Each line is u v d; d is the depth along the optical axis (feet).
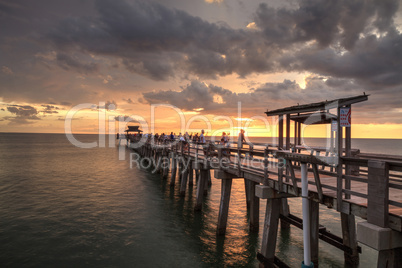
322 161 17.08
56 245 33.91
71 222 42.29
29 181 77.00
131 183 74.49
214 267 28.71
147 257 30.89
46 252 31.99
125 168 104.68
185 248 33.19
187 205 52.42
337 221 41.29
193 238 36.19
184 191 59.88
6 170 98.94
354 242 27.71
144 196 59.62
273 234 25.46
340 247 28.66
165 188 68.23
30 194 60.95
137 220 43.42
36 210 48.49
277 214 25.66
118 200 56.03
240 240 35.45
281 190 23.90
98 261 29.91
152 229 39.47
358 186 23.00
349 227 27.73
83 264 29.22
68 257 30.78
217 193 63.00
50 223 41.78
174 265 29.09
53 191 64.13
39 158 147.54
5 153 183.11
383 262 14.66
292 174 21.89
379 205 14.49
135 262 29.71
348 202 17.35
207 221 43.04
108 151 209.97
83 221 42.80
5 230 38.65
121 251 32.35
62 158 147.95
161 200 56.24
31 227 39.96
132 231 38.68
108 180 78.89
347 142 18.37
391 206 17.08
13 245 33.78
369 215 15.16
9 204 52.39
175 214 46.65
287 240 35.09
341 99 17.94
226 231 38.55
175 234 37.63
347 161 17.52
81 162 126.93
